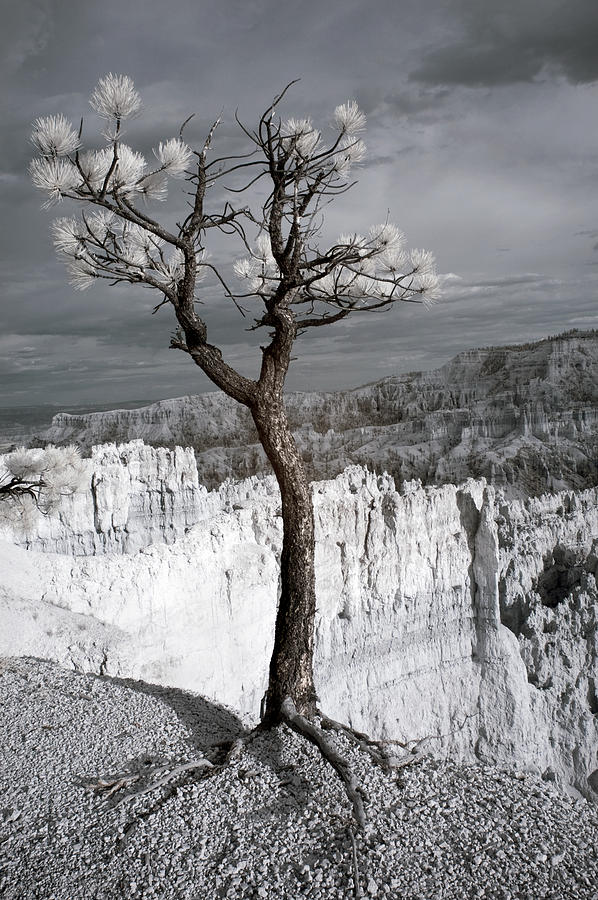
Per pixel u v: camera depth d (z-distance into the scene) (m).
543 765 46.00
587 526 57.94
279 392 12.68
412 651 44.25
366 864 8.65
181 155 11.21
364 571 42.78
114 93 9.68
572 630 50.31
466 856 8.94
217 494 55.97
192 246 12.05
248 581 34.03
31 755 11.41
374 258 12.48
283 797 10.12
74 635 23.39
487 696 45.88
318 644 40.72
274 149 12.20
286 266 12.20
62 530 44.12
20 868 8.73
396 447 171.00
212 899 8.16
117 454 52.69
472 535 46.81
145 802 10.00
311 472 147.38
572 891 8.40
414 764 11.31
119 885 8.40
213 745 11.66
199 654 31.56
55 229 10.81
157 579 30.12
